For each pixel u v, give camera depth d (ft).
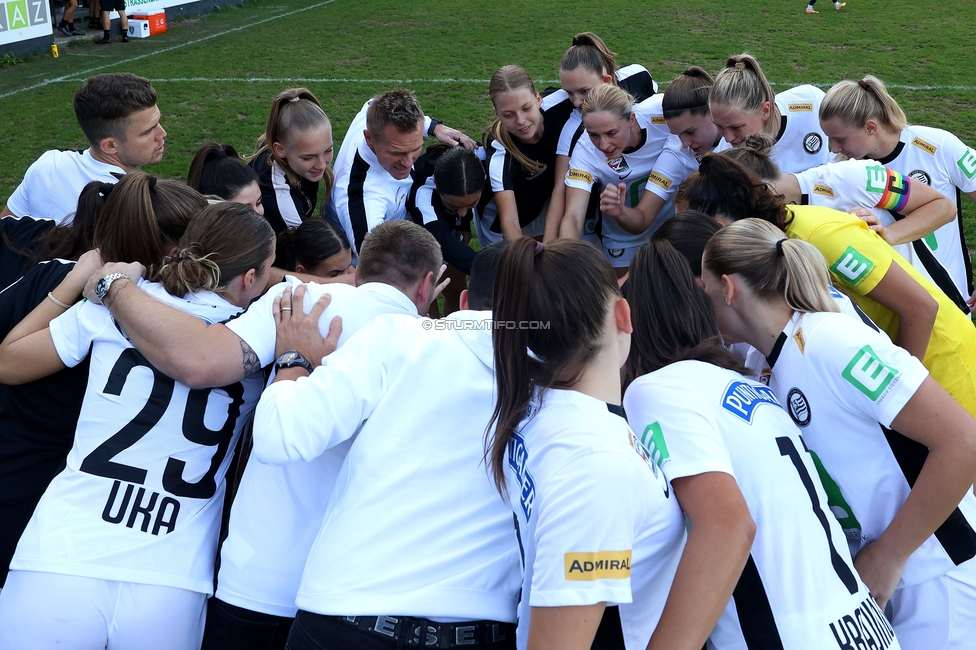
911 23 40.40
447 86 33.22
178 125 28.84
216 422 6.61
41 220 9.40
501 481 4.89
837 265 7.45
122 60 38.75
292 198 11.19
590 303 4.54
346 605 5.09
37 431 6.95
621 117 10.73
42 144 26.68
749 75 10.11
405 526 5.24
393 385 5.49
